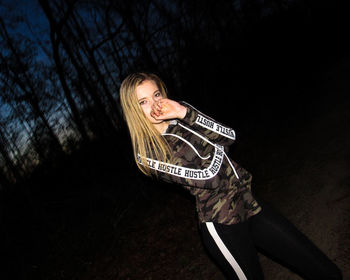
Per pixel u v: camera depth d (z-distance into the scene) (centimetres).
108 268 357
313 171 338
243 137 608
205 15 909
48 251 465
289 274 208
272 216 131
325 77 804
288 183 344
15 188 551
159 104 123
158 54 823
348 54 956
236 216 125
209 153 124
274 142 503
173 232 365
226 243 124
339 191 275
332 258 201
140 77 124
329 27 1293
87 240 447
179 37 850
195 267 283
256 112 787
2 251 492
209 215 125
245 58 1134
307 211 271
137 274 320
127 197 518
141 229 409
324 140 405
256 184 386
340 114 470
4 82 554
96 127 689
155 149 123
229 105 975
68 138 639
